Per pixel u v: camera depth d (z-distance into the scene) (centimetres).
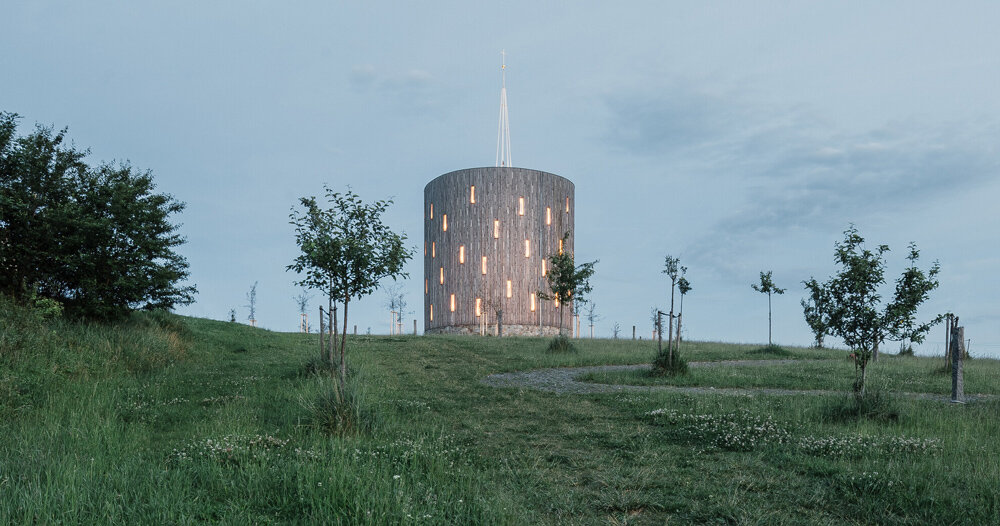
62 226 2328
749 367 2456
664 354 2219
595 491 802
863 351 1464
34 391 1338
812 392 1792
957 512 684
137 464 809
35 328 1750
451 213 5753
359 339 3522
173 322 2916
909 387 1900
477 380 2042
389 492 689
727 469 909
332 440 987
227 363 2342
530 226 5681
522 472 887
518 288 5544
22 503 593
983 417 1324
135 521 591
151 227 2605
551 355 2783
